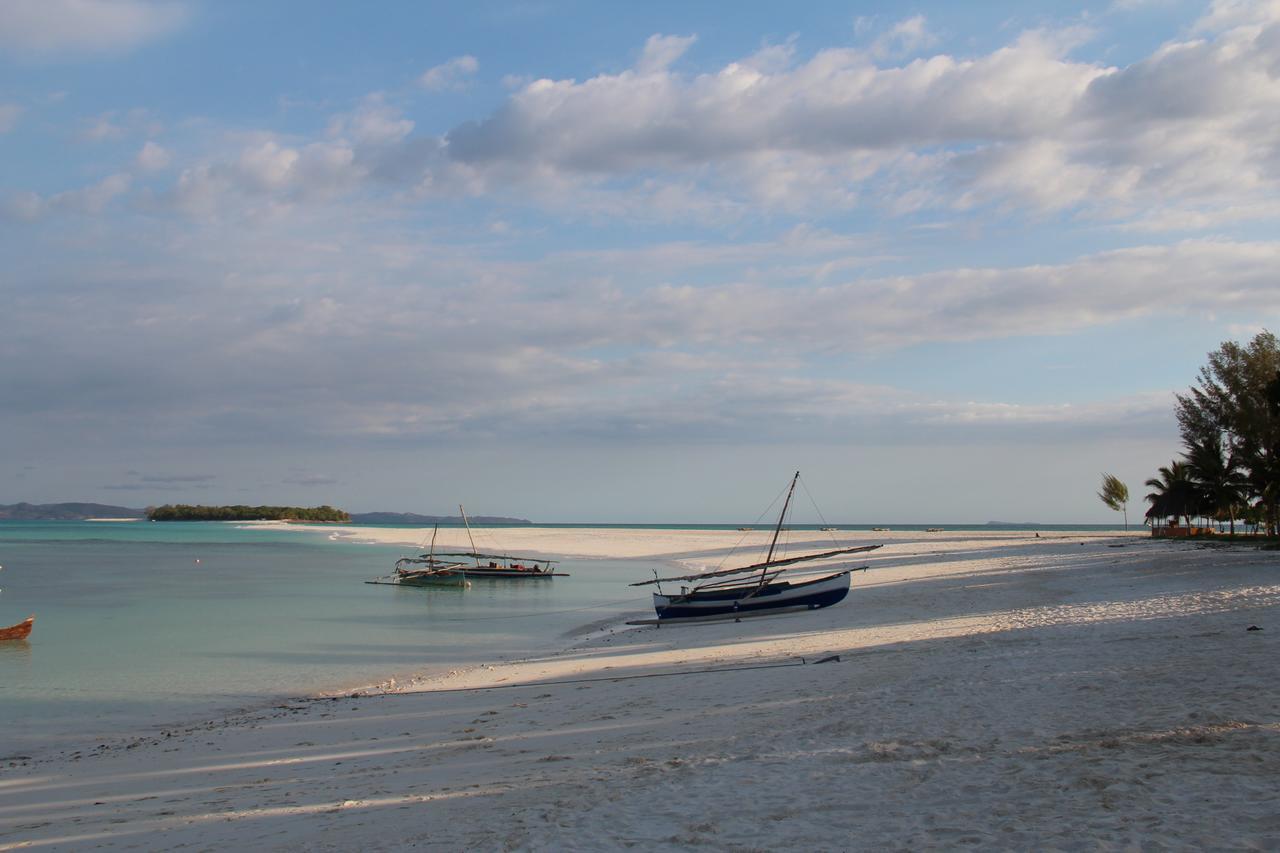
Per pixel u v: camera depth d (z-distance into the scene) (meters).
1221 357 69.62
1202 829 7.07
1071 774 8.91
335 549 102.44
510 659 25.55
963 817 7.94
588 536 131.88
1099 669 14.92
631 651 25.03
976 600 31.23
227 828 9.98
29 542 123.12
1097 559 51.75
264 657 26.58
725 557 75.69
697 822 8.41
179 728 17.81
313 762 13.59
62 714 19.30
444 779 11.46
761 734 12.30
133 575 61.69
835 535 127.56
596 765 11.40
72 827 10.72
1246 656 14.92
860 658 19.36
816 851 7.41
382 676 23.27
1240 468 71.56
